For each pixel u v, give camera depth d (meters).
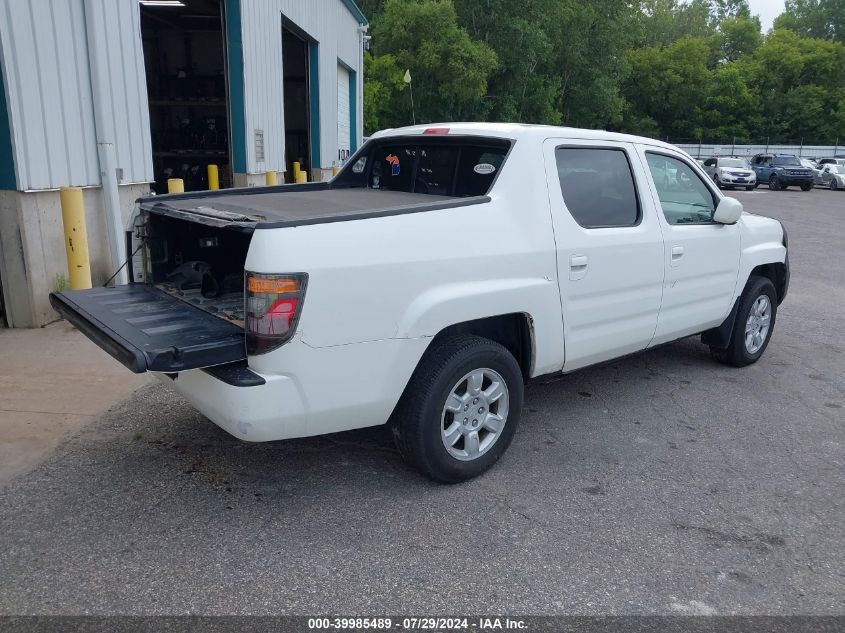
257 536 3.33
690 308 5.25
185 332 3.22
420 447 3.63
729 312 5.75
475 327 3.91
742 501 3.83
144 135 8.12
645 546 3.35
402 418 3.63
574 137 4.38
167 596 2.87
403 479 3.93
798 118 60.12
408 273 3.38
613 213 4.55
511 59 37.47
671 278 4.96
